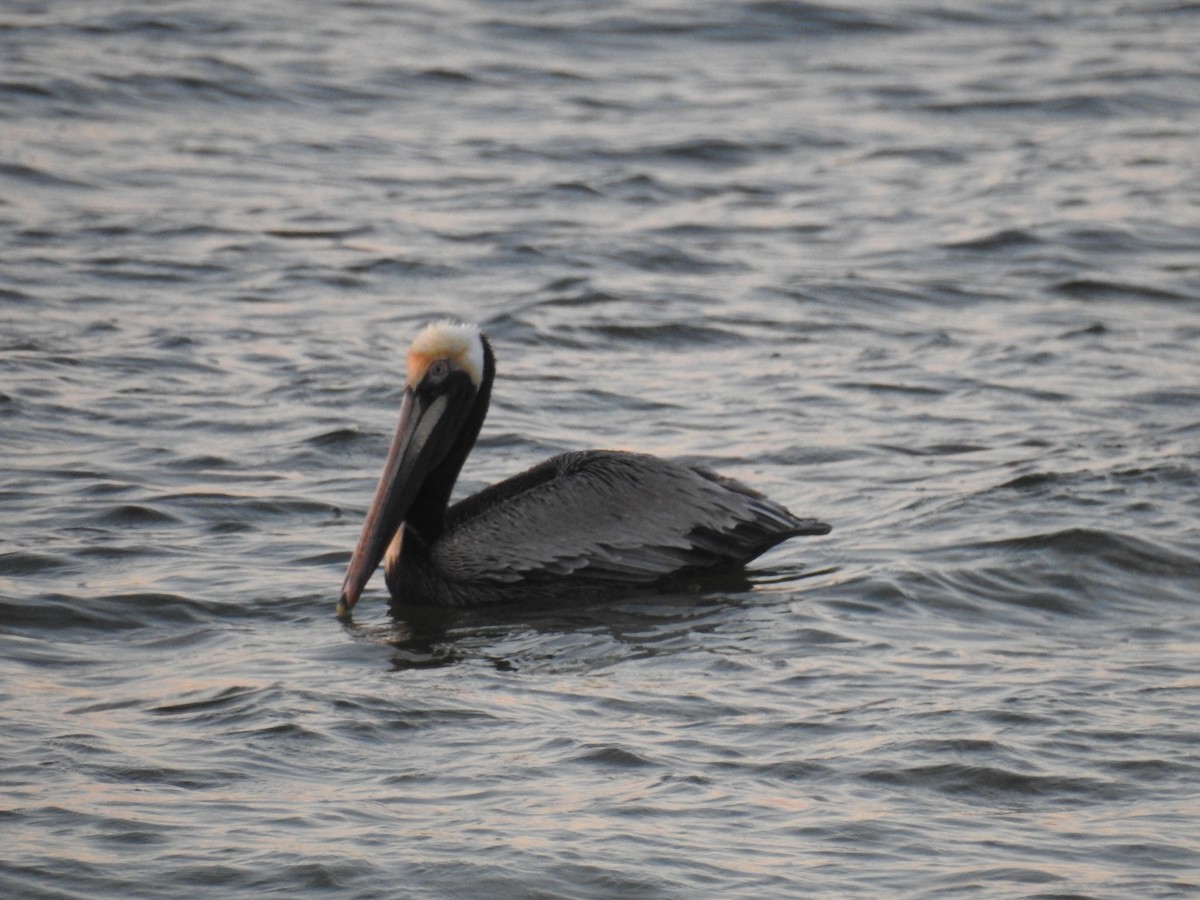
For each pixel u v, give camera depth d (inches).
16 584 498.0
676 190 1064.8
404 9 1510.8
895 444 657.6
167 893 315.9
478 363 538.9
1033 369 757.9
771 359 773.9
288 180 1050.1
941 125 1227.2
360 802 356.2
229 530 558.9
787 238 973.2
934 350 788.6
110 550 531.2
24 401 673.0
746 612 498.9
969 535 553.0
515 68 1348.4
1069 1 1610.5
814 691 427.8
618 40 1440.7
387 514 520.4
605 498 534.0
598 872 326.6
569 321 816.9
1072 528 544.7
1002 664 450.0
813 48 1441.9
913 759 382.9
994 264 931.3
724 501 534.3
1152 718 408.8
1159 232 983.0
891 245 960.3
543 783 368.2
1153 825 353.4
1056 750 389.7
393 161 1103.0
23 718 400.2
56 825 342.0
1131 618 494.6
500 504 535.8
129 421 660.7
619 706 417.1
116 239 917.8
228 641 467.2
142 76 1234.6
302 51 1349.7
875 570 522.9
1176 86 1327.5
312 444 642.2
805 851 338.3
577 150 1139.3
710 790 365.7
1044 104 1273.4
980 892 322.7
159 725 397.7
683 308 844.0
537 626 494.3
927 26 1512.1
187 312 810.2
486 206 1013.8
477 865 327.6
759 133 1185.4
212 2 1478.8
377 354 760.3
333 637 477.1
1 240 902.4
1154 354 781.3
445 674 443.8
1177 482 598.2
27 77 1199.6
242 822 345.4
